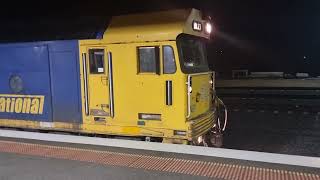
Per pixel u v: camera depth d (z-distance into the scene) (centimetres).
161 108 748
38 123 890
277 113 1336
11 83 920
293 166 467
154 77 748
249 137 1093
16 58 904
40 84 876
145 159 521
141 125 770
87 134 845
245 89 1906
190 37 797
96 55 802
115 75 784
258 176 438
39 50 867
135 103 771
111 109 794
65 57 835
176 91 733
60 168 491
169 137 746
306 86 2055
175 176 449
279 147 990
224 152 533
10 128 959
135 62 762
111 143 611
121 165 497
